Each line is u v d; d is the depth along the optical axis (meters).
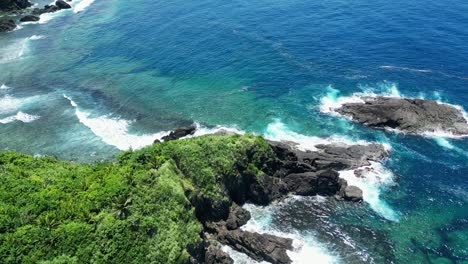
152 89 109.81
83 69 119.56
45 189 64.00
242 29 136.12
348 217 71.62
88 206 59.78
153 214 60.12
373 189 76.31
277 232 69.19
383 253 65.50
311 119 94.69
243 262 64.50
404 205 73.31
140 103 104.12
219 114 99.00
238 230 68.38
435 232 68.69
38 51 129.88
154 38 135.50
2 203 59.75
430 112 90.25
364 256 65.12
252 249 64.81
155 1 169.12
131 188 62.41
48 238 54.75
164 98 106.00
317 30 131.25
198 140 75.44
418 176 78.56
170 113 100.12
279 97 103.44
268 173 76.38
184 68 118.12
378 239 67.75
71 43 135.00
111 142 89.62
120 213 58.91
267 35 130.88
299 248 66.19
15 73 116.75
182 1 166.25
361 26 131.00
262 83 109.19
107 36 139.00
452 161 81.44
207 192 69.31
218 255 63.44
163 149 72.62
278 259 63.47
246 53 122.31
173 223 59.91
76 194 63.03
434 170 79.69
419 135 87.69
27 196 61.81
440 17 132.12
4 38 139.50
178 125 95.62
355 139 87.69
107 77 115.50
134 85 111.56
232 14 148.38
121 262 54.72
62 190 64.12
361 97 99.44
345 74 109.31
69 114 99.25
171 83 112.12
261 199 74.31
